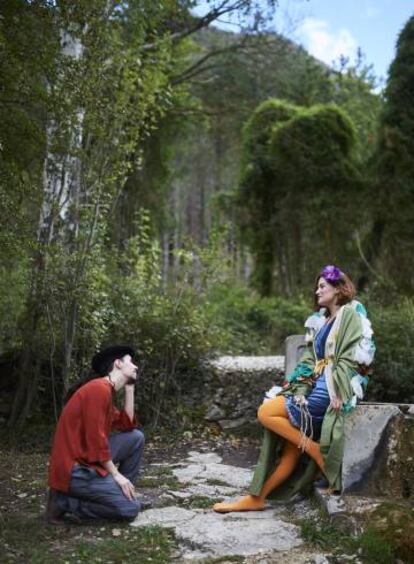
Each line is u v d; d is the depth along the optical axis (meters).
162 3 8.84
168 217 19.05
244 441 7.50
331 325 5.00
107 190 7.65
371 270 14.55
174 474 5.86
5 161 6.77
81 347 7.60
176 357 8.27
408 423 4.59
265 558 3.92
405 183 14.55
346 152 16.77
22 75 6.34
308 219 16.52
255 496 4.74
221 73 19.81
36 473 5.88
